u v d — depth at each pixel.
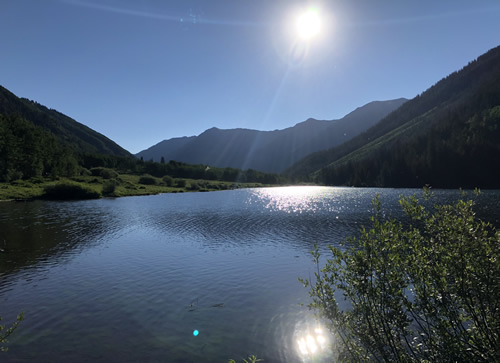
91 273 20.03
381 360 7.75
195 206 67.25
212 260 23.05
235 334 11.89
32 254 25.19
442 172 145.38
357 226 38.06
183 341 11.41
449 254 6.45
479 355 5.80
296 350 10.64
